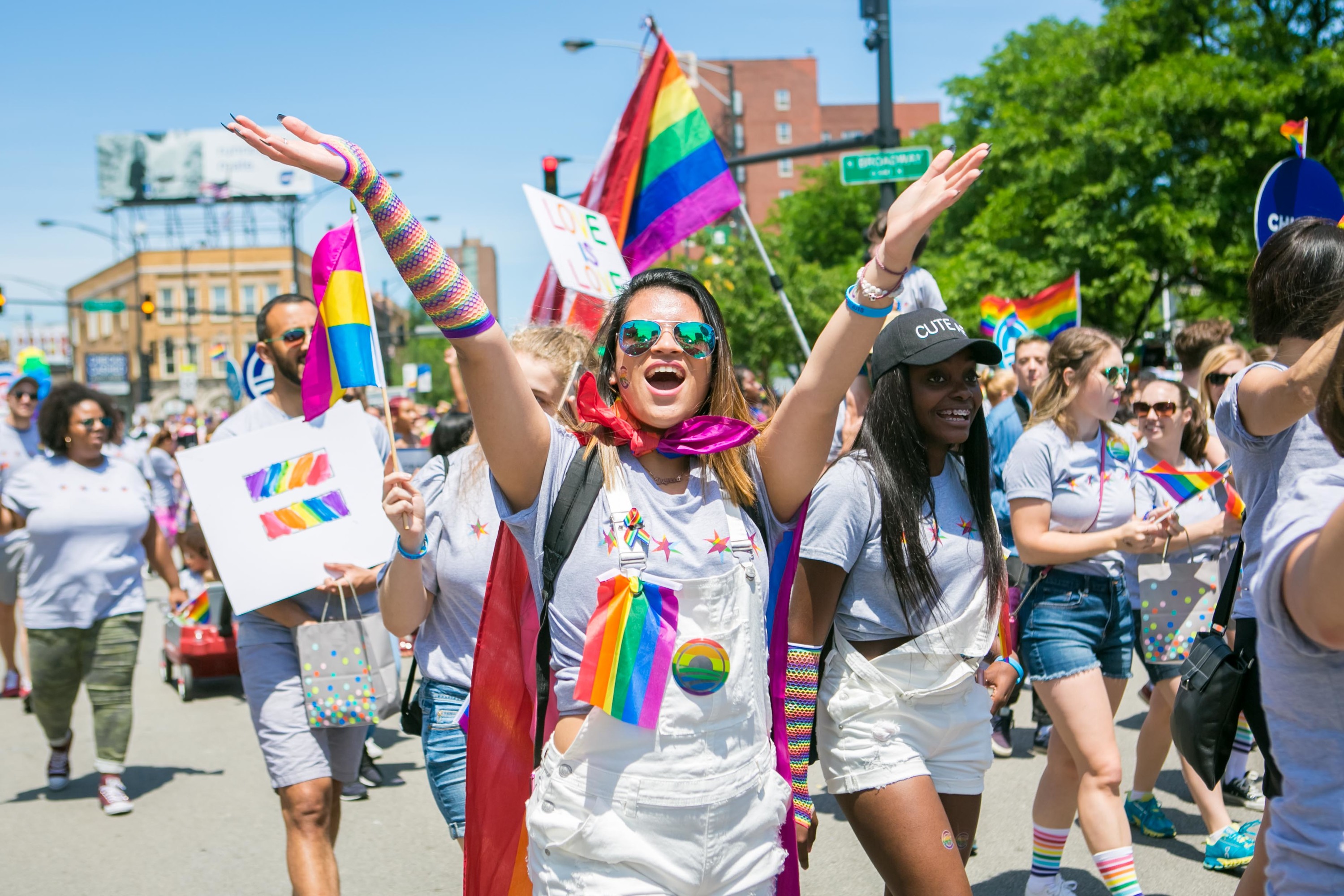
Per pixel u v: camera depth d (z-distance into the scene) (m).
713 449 2.18
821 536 2.85
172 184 73.06
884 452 2.90
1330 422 1.77
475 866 2.48
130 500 6.12
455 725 3.27
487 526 3.26
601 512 2.21
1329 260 2.43
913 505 2.86
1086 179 22.73
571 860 2.14
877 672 2.85
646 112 7.02
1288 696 1.91
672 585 2.13
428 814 5.73
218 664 8.41
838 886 4.52
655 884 2.10
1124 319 24.94
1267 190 5.01
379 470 4.00
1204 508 4.38
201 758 6.89
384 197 2.09
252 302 71.88
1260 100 21.27
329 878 3.44
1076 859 4.63
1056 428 3.91
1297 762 1.92
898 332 2.94
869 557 2.88
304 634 3.55
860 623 2.91
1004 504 5.93
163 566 6.57
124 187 73.19
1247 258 21.36
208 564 8.67
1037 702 6.18
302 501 3.90
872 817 2.80
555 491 2.24
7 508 6.13
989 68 30.45
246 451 3.92
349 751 3.78
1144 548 3.57
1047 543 3.70
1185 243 21.42
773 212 52.97
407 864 5.01
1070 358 3.91
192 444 18.75
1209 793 4.47
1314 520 1.78
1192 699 2.61
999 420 5.98
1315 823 1.89
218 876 4.94
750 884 2.17
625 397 2.29
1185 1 23.45
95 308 35.94
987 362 2.93
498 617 2.45
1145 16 23.81
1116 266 22.80
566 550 2.20
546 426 2.27
